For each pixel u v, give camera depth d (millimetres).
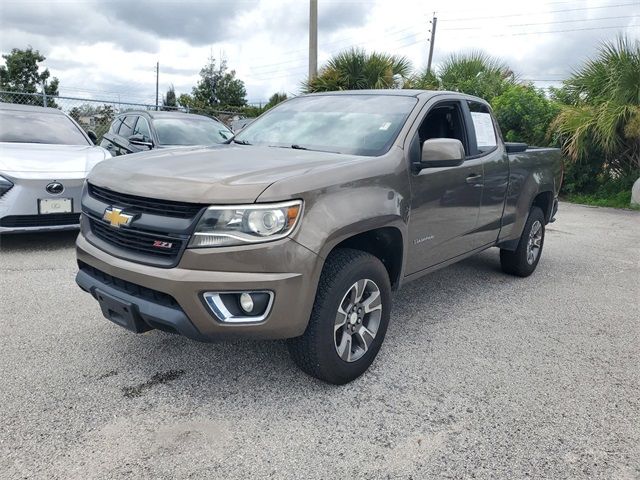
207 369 3240
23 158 5773
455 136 4230
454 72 15695
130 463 2371
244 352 3473
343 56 14312
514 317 4398
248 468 2373
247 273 2584
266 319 2639
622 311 4652
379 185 3139
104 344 3520
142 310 2727
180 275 2586
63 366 3211
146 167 3020
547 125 12609
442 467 2432
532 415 2885
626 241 7852
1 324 3777
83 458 2391
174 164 3039
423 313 4414
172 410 2799
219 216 2570
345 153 3453
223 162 3061
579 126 11438
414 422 2773
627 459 2535
